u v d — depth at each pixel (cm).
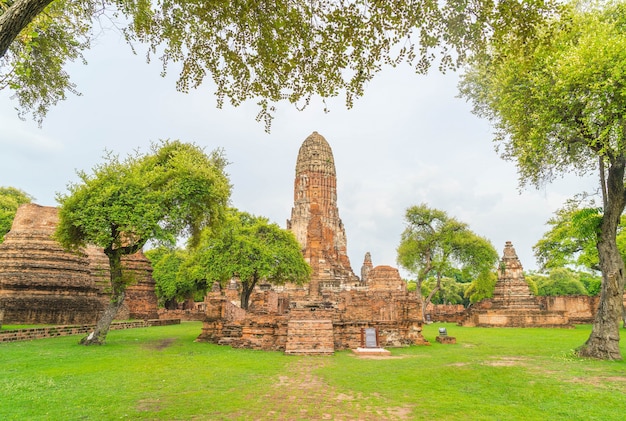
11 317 2822
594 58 1524
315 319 2192
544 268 4225
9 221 4806
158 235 2233
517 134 1939
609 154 1823
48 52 1439
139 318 4184
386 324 2378
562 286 7656
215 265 3584
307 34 1115
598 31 1616
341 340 2303
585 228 1970
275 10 1062
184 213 2348
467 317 4831
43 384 1202
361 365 1672
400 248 5441
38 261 3145
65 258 3241
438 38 1065
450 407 1005
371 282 5528
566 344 2481
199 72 1247
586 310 5388
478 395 1131
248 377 1372
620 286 1864
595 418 917
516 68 1695
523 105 1834
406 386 1245
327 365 1666
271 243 4094
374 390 1188
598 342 1855
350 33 1076
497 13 1002
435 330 3872
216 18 1117
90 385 1212
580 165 2147
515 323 4559
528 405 1025
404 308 2538
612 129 1639
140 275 4288
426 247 5347
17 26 671
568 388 1216
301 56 1165
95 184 2248
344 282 6594
